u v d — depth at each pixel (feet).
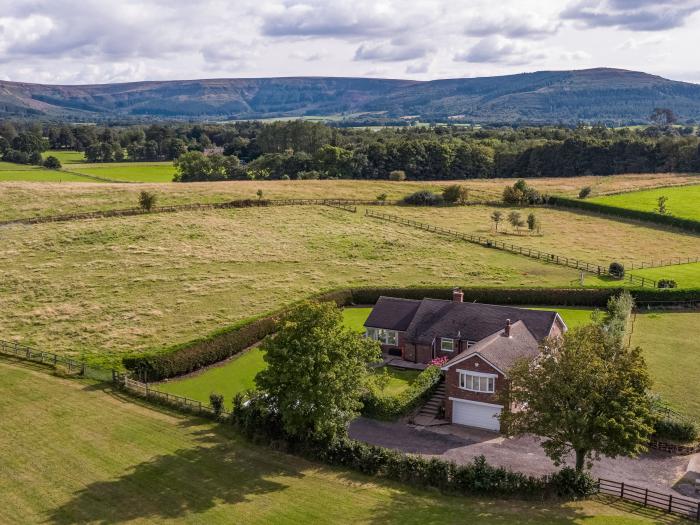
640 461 139.95
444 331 197.26
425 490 124.88
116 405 159.94
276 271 283.59
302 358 131.44
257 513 115.03
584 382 121.39
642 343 211.20
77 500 118.42
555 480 122.52
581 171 622.54
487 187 488.02
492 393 156.56
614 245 341.62
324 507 117.39
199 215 359.87
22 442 139.54
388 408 161.58
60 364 183.01
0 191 378.32
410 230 358.64
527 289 256.73
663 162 606.55
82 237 312.91
